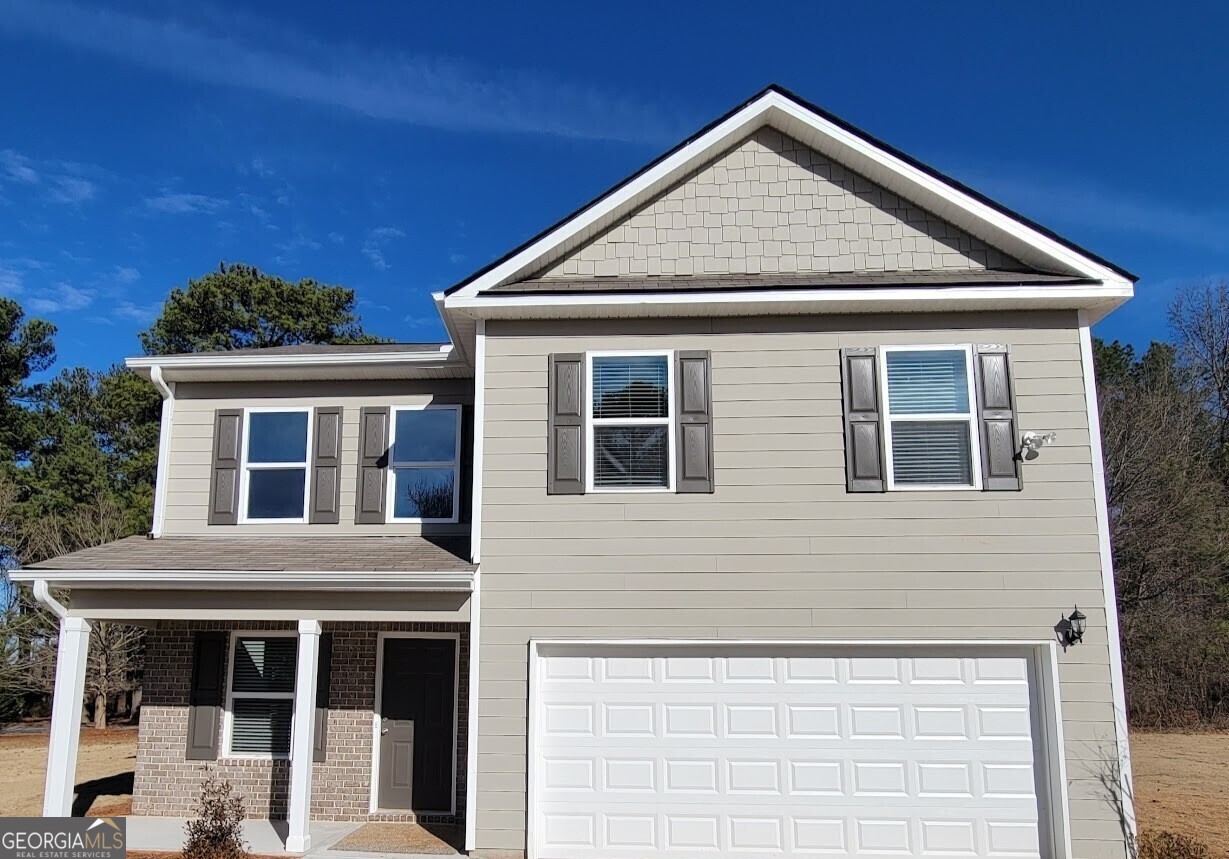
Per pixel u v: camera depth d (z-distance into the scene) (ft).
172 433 39.88
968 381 31.96
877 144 34.01
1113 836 28.45
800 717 30.19
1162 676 72.74
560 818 29.89
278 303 118.11
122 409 113.29
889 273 34.06
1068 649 29.78
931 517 30.94
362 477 38.96
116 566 31.81
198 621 37.09
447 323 34.01
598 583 31.04
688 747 30.19
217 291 114.73
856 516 31.07
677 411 32.14
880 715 30.09
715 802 29.86
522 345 33.12
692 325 32.96
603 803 29.96
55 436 111.96
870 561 30.73
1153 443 74.69
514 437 32.35
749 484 31.50
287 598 31.40
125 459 110.52
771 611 30.55
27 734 79.00
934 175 33.73
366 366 38.60
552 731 30.42
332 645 36.86
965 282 31.60
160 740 36.76
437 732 36.22
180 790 36.27
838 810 29.63
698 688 30.55
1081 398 31.76
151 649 37.47
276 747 36.52
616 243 34.76
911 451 31.63
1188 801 39.86
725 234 34.73
